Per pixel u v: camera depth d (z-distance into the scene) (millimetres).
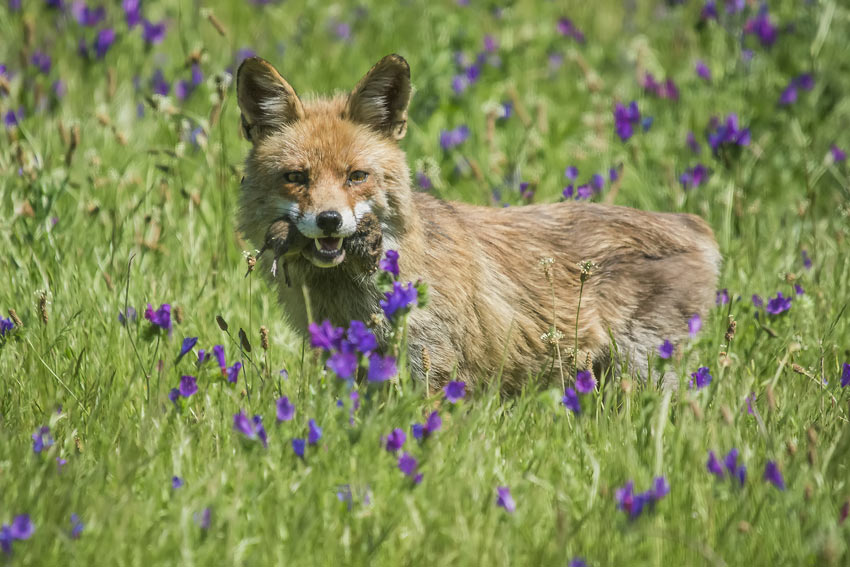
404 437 7398
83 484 7172
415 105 16047
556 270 10438
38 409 8688
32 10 18234
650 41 19891
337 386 8062
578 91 17625
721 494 7094
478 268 9969
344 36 19031
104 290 10648
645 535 6922
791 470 7605
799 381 9461
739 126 15367
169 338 9133
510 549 6805
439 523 6926
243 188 9617
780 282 11633
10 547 6305
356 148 9180
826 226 13227
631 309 10578
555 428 8375
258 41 18781
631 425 8281
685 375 8805
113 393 8992
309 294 9523
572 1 22000
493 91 17031
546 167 14867
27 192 11828
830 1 16188
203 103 15781
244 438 7383
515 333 10156
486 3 20391
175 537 6637
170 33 19031
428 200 10297
